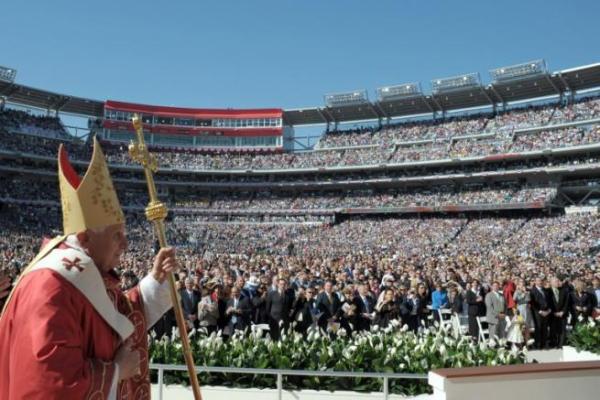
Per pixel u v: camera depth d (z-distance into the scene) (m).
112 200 3.12
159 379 8.67
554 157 63.34
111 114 84.50
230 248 65.00
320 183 78.56
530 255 47.06
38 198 70.19
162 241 3.73
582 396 6.04
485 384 5.76
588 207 57.22
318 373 7.96
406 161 72.81
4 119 72.50
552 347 16.80
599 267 33.47
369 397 8.95
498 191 66.06
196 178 82.50
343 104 84.25
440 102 78.44
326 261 34.97
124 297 3.36
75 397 2.44
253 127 88.81
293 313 14.89
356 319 15.62
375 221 71.00
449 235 61.62
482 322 17.17
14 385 2.46
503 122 70.88
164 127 87.31
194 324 14.76
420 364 9.22
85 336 2.74
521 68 69.19
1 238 53.66
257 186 81.69
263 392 9.19
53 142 75.12
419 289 17.05
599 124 61.94
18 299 2.66
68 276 2.71
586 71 65.00
